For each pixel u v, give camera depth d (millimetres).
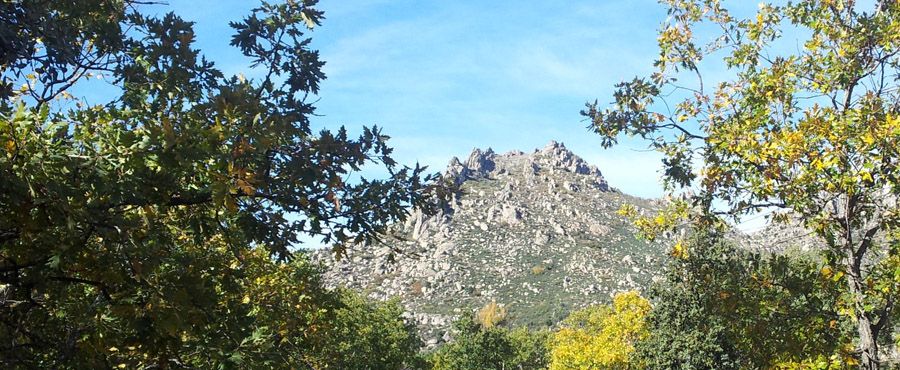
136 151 5656
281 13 8148
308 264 15445
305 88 8500
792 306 10953
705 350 28062
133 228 6211
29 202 5629
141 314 6051
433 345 132125
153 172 5934
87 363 6453
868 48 10172
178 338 6484
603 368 41906
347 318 34125
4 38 6645
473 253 190000
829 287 10414
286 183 7273
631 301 39812
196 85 8156
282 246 7660
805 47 10336
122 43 8367
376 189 7578
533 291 163875
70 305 6926
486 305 158250
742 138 9898
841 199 10094
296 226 7605
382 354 39531
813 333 10328
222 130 5926
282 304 12266
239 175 6004
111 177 5840
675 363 29922
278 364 7598
